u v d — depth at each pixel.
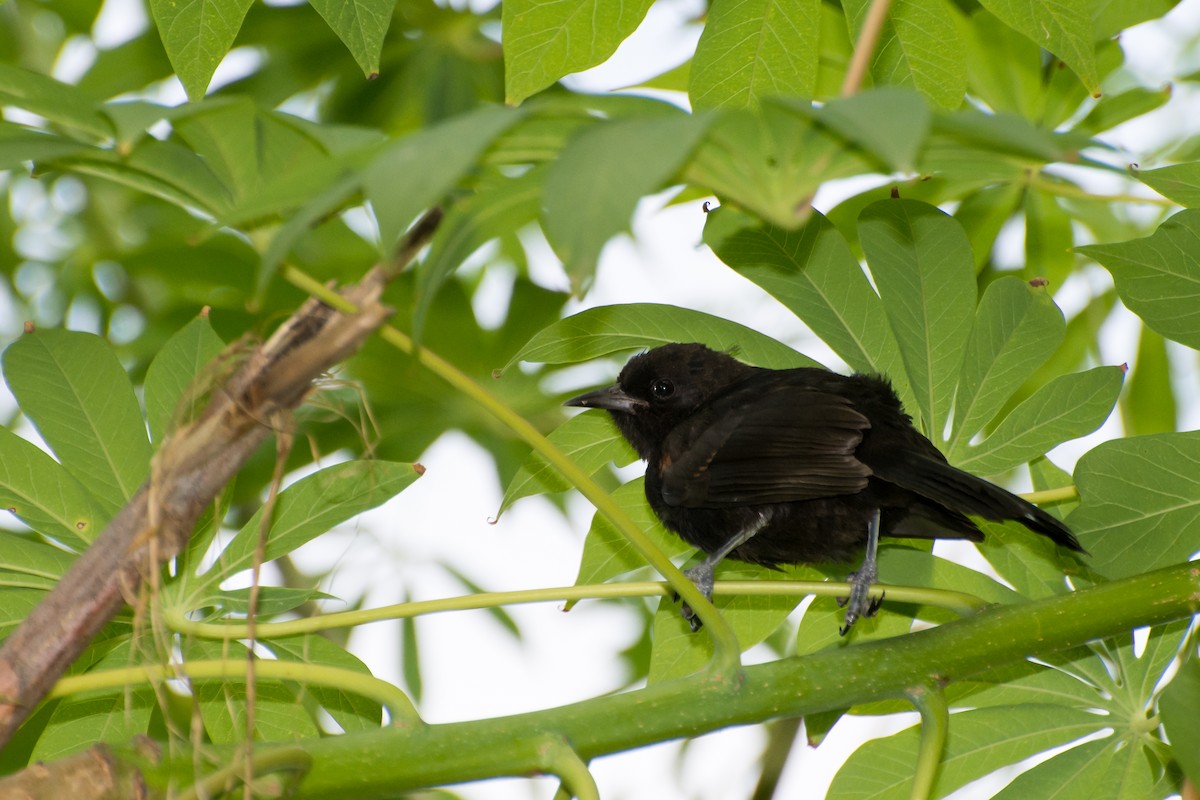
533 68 7.04
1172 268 6.96
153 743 5.14
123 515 4.95
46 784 4.78
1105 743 7.07
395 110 12.12
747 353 7.64
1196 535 6.90
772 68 7.35
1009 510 6.91
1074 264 11.20
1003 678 7.33
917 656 6.25
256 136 5.22
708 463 8.36
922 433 8.14
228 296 11.61
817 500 8.17
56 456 6.62
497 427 11.58
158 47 11.27
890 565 7.91
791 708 6.12
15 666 4.80
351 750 5.59
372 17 6.89
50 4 12.57
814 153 3.83
